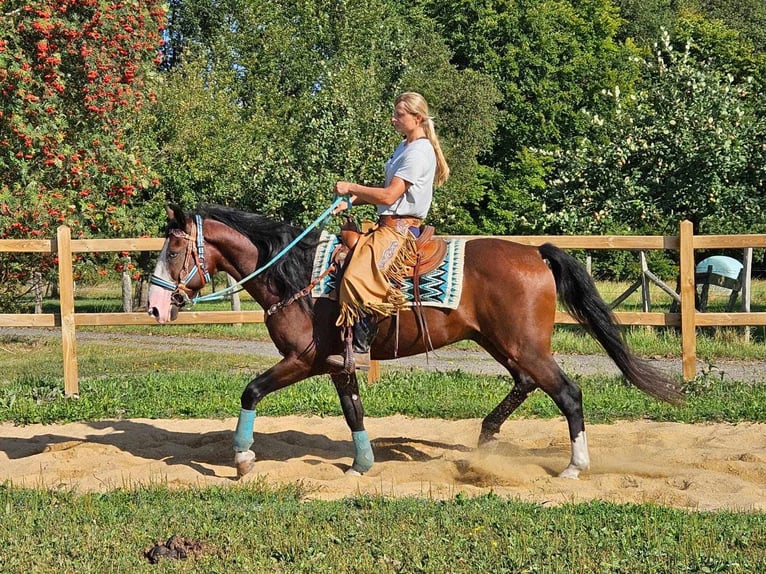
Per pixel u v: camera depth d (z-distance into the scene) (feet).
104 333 69.67
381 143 73.77
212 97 87.81
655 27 156.97
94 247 34.65
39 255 45.65
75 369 34.24
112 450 26.55
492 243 23.02
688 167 57.00
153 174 50.37
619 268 91.40
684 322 33.63
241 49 114.83
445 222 92.22
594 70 129.59
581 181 60.23
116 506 19.49
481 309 22.39
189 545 16.65
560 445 26.58
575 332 53.93
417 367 42.01
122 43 46.44
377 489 21.38
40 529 17.78
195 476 23.26
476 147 108.88
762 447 25.93
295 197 71.92
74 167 44.55
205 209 23.13
